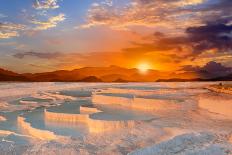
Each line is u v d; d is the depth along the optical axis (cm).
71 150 1445
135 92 4369
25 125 2409
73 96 4697
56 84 8444
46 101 4169
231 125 1888
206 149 1261
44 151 1451
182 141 1429
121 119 2239
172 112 2578
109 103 3469
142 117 2364
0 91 6131
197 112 2495
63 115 2567
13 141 1955
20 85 7806
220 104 2716
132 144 1523
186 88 5531
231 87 4534
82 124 2380
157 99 3097
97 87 7319
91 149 1456
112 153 1388
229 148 1263
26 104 3869
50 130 2141
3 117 2856
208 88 5109
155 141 1573
